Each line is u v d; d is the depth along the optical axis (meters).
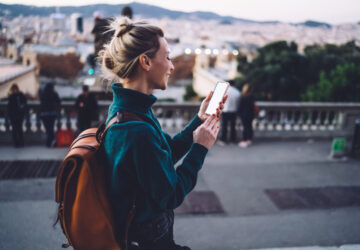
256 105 7.07
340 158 6.43
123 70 1.01
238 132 7.63
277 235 3.61
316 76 28.64
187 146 1.32
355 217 4.06
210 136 1.11
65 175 1.06
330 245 3.43
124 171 0.99
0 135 6.68
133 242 1.11
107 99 7.50
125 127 0.96
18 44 68.44
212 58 61.22
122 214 1.05
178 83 65.75
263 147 7.15
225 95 1.20
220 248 3.34
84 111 6.35
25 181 4.75
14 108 6.27
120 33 1.02
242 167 5.80
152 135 0.97
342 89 19.11
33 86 42.50
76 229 1.05
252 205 4.33
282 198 4.56
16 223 3.54
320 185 5.07
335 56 27.61
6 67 48.25
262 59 31.94
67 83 70.69
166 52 1.04
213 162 6.03
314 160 6.31
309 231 3.71
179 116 8.38
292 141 7.75
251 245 3.41
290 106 7.79
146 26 1.01
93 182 1.01
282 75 29.30
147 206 1.05
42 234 3.34
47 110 6.36
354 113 8.03
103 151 1.05
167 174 0.98
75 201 1.04
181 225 3.78
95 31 6.02
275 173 5.54
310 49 29.67
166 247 1.18
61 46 71.56
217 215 4.04
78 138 1.15
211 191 4.74
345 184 5.12
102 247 1.06
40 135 6.88
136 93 1.02
